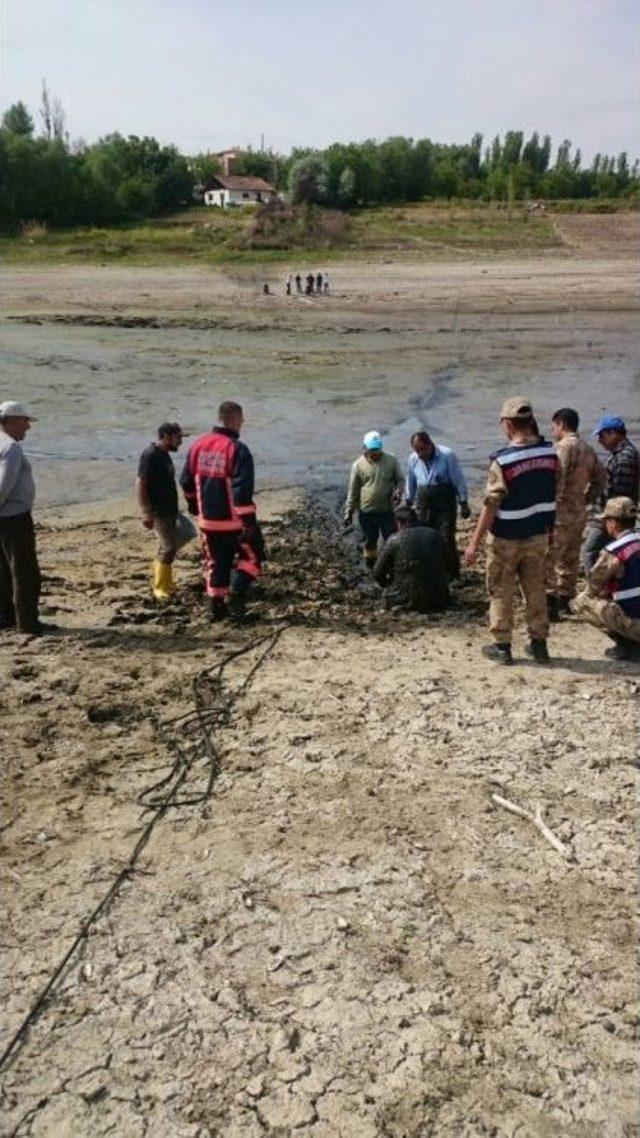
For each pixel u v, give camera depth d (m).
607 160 134.62
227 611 8.81
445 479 10.00
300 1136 3.44
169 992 4.07
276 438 18.70
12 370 26.66
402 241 67.88
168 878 4.81
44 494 14.57
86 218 79.81
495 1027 3.91
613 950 4.33
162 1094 3.60
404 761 5.91
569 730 6.30
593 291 47.12
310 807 5.42
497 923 4.50
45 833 5.18
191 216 83.25
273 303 44.28
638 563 7.33
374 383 25.25
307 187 83.62
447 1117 3.52
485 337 34.62
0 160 76.88
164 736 6.25
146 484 9.06
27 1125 3.47
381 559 9.24
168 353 30.34
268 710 6.61
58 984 4.11
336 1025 3.91
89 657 7.64
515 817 5.32
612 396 23.61
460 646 7.97
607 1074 3.70
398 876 4.82
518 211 83.88
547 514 7.17
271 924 4.48
